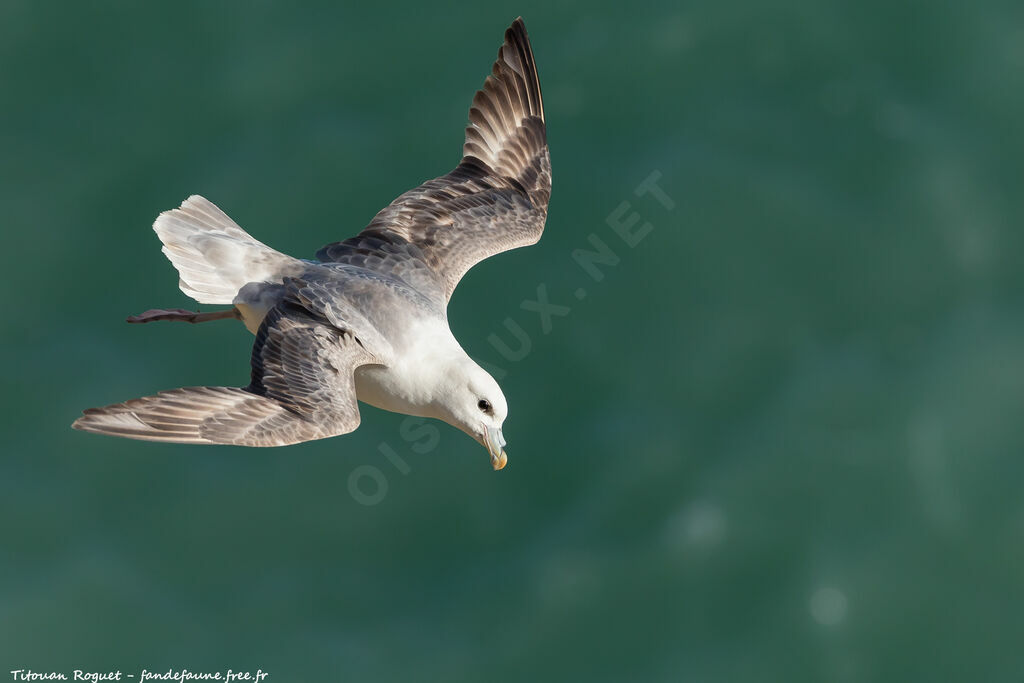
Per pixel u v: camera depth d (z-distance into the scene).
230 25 25.23
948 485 22.02
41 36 24.98
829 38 25.41
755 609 21.22
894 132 24.61
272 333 12.97
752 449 22.14
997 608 21.22
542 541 21.66
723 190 23.81
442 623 21.16
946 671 20.94
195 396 11.91
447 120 24.53
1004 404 22.58
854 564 21.38
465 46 25.17
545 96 24.73
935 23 25.75
